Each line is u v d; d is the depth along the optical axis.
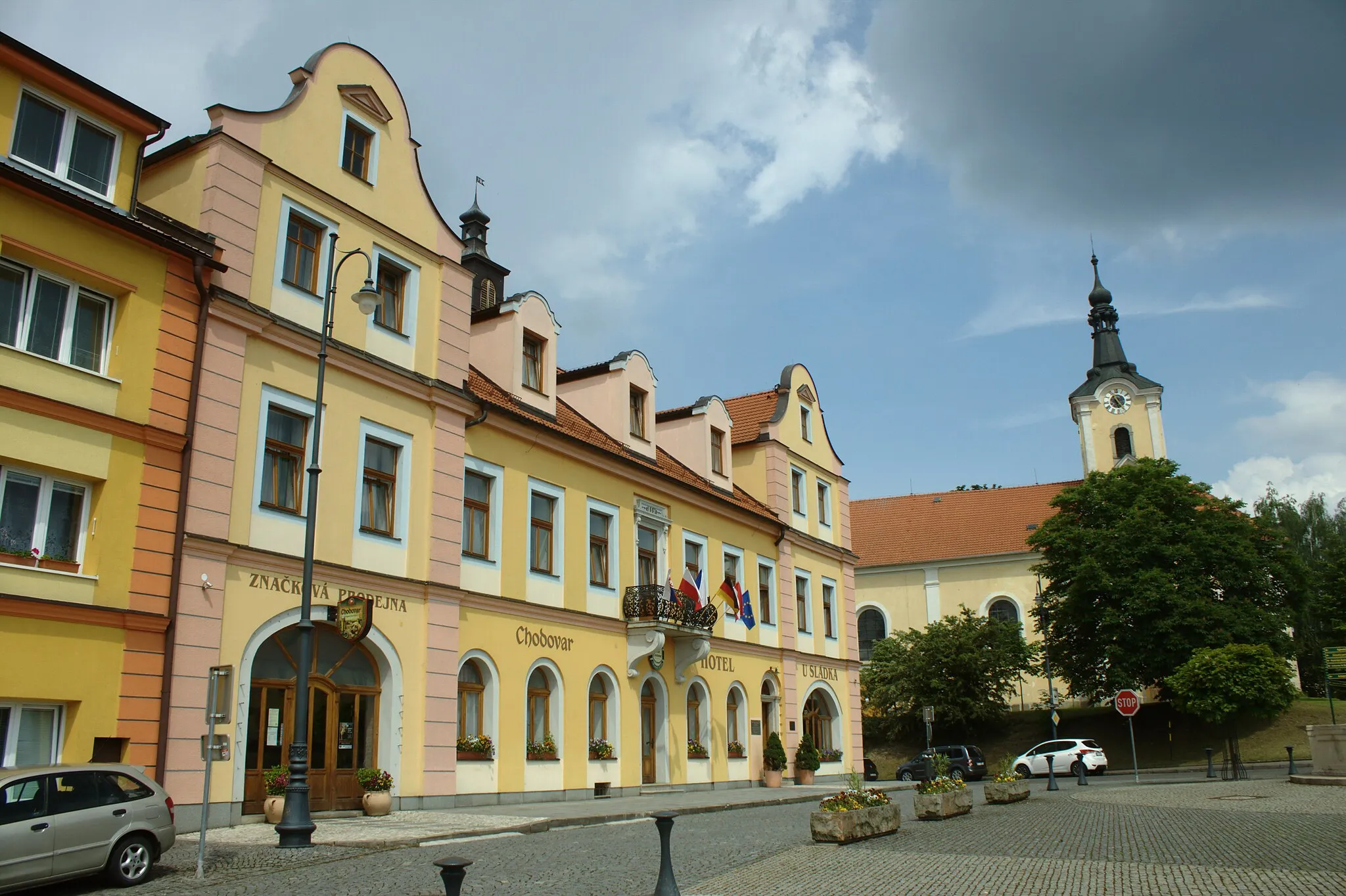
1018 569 63.62
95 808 12.12
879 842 15.67
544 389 27.91
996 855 14.04
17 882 11.27
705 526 33.59
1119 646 48.28
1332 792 23.94
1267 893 10.77
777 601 37.25
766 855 14.47
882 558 67.12
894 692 55.62
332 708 20.19
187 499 17.67
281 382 19.86
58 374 16.17
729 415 37.31
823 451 42.66
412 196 23.67
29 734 15.33
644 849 15.19
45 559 15.70
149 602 16.84
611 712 27.94
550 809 22.17
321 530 20.25
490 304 34.06
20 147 16.28
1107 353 71.19
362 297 17.08
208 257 18.41
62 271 16.48
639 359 32.19
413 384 22.69
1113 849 14.55
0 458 15.30
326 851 14.56
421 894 11.39
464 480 24.05
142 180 20.00
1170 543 49.06
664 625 28.97
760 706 35.09
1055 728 48.91
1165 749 49.34
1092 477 53.09
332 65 22.05
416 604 22.06
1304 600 49.78
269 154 20.31
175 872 13.05
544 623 25.80
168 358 17.77
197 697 17.36
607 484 29.12
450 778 22.11
